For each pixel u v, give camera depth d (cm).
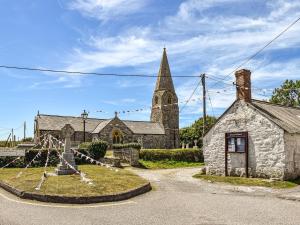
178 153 3619
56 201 1317
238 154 2238
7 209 1166
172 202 1337
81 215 1090
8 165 2542
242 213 1117
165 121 6694
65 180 1680
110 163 2961
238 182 1992
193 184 1955
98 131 5503
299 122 2267
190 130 7919
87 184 1565
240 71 2267
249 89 2245
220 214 1101
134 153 3228
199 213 1117
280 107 2492
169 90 6931
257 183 1917
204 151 2488
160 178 2239
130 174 2136
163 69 7050
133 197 1470
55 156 2705
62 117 5769
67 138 2014
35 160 2630
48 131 5234
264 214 1102
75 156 2866
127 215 1090
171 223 980
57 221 1000
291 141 2036
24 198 1384
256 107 2172
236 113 2275
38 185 1521
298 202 1340
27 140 6544
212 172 2411
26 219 1016
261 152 2095
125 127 5766
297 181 1948
